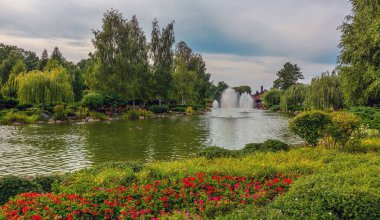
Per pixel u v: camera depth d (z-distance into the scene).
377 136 18.50
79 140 23.22
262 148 13.95
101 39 51.28
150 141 23.09
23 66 65.81
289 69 111.62
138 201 6.66
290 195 5.78
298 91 64.62
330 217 5.00
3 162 15.87
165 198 6.70
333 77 45.28
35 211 5.89
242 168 9.23
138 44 55.84
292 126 15.88
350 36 20.92
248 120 44.56
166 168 9.73
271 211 5.35
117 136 25.59
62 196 6.73
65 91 42.38
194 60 81.69
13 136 25.08
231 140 24.33
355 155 11.80
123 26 53.38
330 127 14.73
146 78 54.97
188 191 7.30
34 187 7.81
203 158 12.12
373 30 16.73
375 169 8.12
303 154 12.33
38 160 16.36
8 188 7.48
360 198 5.33
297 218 5.05
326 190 5.61
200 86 82.25
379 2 18.23
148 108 55.78
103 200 6.74
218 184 7.68
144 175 8.55
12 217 5.55
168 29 59.72
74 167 14.91
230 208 6.47
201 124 37.31
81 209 6.12
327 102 43.28
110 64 52.06
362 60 18.83
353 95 22.69
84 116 40.59
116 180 8.17
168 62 59.91
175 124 36.81
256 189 7.49
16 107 43.34
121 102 51.16
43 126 32.50
